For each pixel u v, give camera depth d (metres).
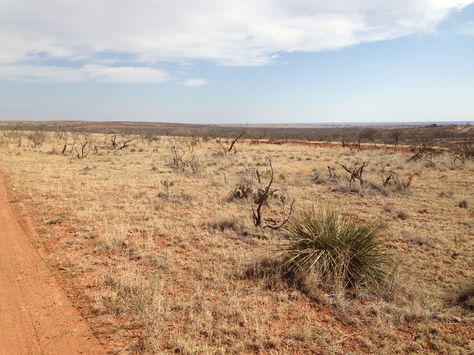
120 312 5.20
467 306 5.57
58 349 4.42
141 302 5.31
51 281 6.21
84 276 6.41
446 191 14.70
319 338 4.75
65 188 13.78
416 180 17.42
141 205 11.51
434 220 10.59
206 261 7.23
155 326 4.80
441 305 5.62
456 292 6.05
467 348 4.57
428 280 6.59
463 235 9.12
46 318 5.08
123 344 4.50
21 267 6.76
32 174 16.80
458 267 7.18
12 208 10.80
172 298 5.66
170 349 4.39
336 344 4.65
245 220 9.96
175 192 13.73
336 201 12.96
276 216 10.74
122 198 12.45
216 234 8.84
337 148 36.69
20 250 7.57
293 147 37.94
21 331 4.77
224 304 5.52
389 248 8.21
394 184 15.41
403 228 9.62
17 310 5.29
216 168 21.16
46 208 10.84
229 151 31.03
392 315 5.30
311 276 6.08
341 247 6.54
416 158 24.75
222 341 4.61
